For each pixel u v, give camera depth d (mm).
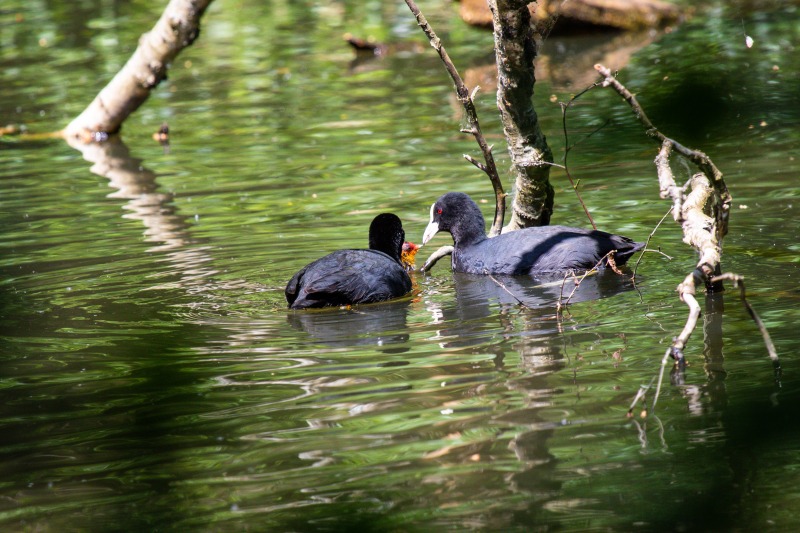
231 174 19156
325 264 11695
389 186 17500
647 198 15602
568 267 12422
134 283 12773
